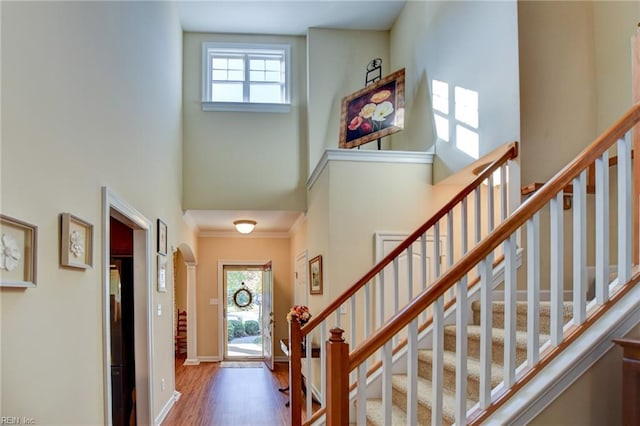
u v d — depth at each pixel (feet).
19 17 5.48
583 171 6.01
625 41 10.07
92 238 7.84
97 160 8.37
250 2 19.06
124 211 10.16
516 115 10.69
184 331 30.04
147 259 12.96
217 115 21.16
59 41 6.66
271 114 21.42
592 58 10.79
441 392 5.65
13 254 5.21
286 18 20.36
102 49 8.72
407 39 18.98
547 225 10.04
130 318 13.10
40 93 6.01
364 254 15.47
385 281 15.11
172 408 16.26
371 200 15.66
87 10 7.88
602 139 6.05
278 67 22.20
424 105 16.94
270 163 21.17
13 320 5.18
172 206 17.71
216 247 27.58
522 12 10.68
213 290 27.32
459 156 13.70
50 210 6.25
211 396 18.08
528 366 5.91
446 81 14.79
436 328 5.67
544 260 10.03
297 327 10.38
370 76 21.25
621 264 6.28
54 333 6.30
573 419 5.73
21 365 5.34
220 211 21.01
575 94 10.71
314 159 20.57
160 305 14.82
